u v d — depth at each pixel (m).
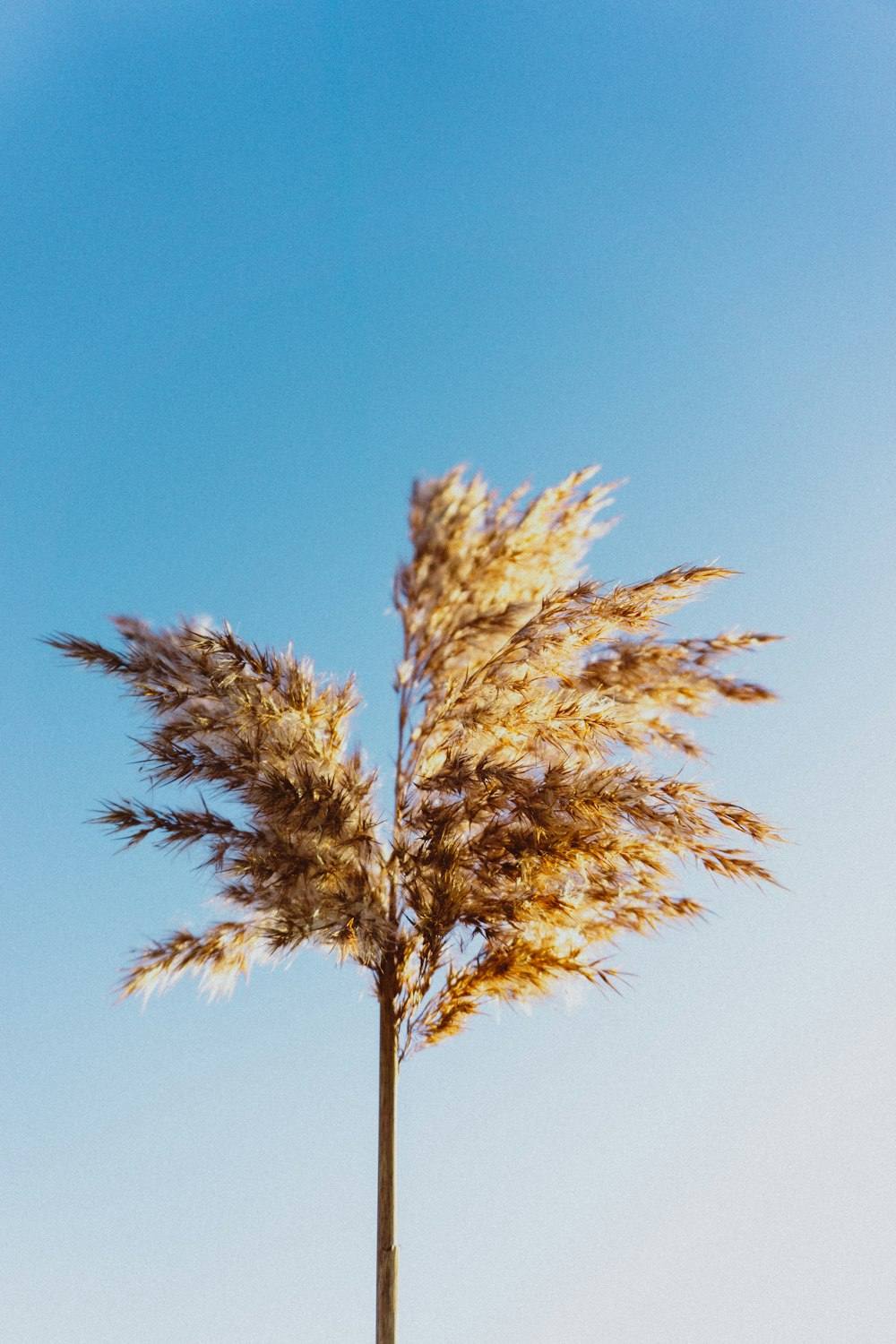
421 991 4.15
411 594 4.58
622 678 4.18
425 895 4.11
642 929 4.12
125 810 4.05
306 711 4.33
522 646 4.20
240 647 4.31
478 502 4.62
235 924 4.19
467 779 4.06
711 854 4.04
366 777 4.27
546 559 4.59
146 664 4.13
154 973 4.08
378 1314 3.64
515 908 4.02
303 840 4.04
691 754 4.25
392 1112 3.97
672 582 4.27
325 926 3.95
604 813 3.95
